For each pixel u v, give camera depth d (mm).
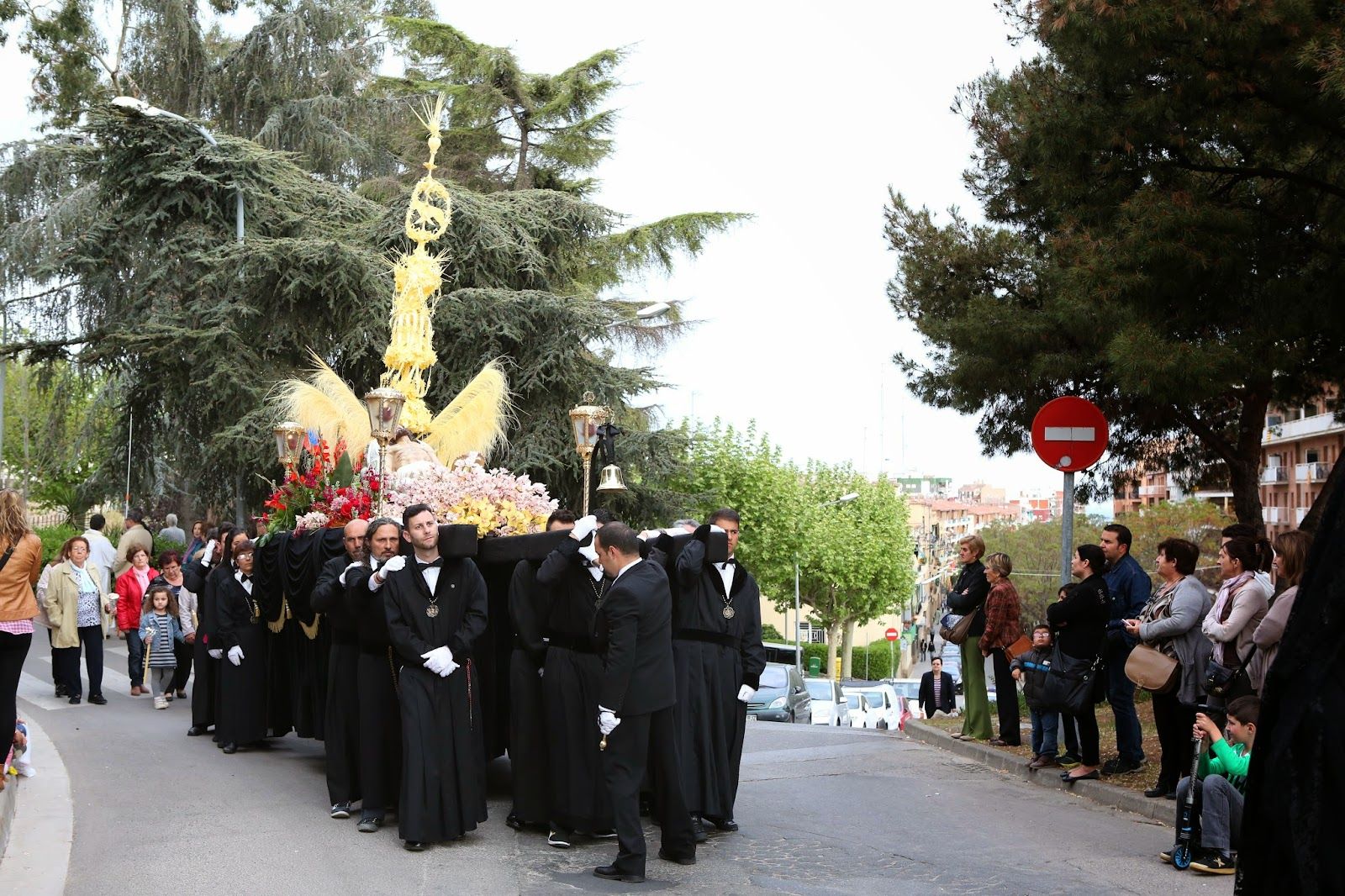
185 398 27766
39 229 29719
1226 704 8328
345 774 9141
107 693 16969
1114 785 10344
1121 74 11594
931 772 11688
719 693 8766
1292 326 11766
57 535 34000
